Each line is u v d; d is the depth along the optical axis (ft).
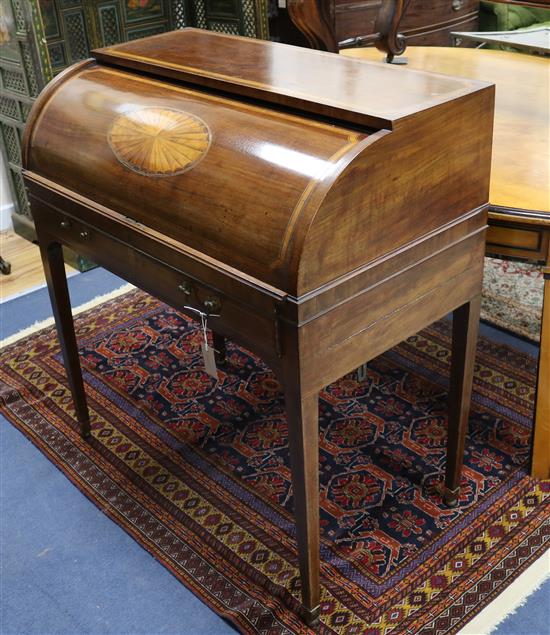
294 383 5.53
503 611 6.70
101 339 10.93
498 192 6.94
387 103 5.59
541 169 7.41
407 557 7.30
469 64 10.75
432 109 5.46
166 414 9.43
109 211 6.70
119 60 7.41
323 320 5.40
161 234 6.23
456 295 6.56
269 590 7.00
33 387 9.98
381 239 5.58
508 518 7.67
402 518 7.74
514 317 11.00
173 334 10.99
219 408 9.48
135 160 6.43
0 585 7.27
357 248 5.42
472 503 7.88
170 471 8.52
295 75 6.45
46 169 7.44
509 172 7.36
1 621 6.91
